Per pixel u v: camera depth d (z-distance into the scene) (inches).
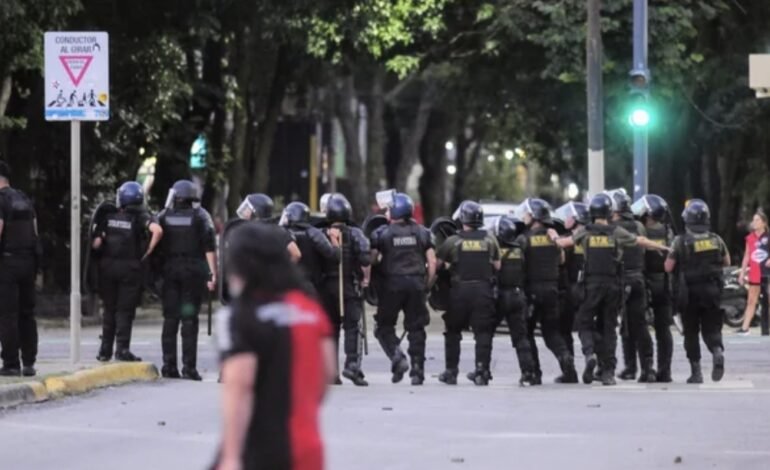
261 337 758.5
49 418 1749.5
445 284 2267.5
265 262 777.6
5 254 1968.5
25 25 3403.1
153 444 1556.3
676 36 4143.7
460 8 4613.7
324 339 776.9
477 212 2244.1
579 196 6865.2
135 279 2273.6
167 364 2266.2
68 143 4101.9
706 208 2262.6
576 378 2288.4
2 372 1994.3
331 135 7416.3
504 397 2032.5
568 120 4704.7
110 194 4116.6
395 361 2247.8
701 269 2247.8
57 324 3710.6
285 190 6958.7
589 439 1625.2
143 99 4042.8
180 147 4503.0
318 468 760.3
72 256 2160.4
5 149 3944.4
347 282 2202.3
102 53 2080.5
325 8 4165.8
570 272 2284.7
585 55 4158.5
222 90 4650.6
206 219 2251.5
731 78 4542.3
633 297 2292.1
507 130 5816.9
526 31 4242.1
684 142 4680.1
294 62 4894.2
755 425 1749.5
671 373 2466.8
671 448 1563.7
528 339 2267.5
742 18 4557.1
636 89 3543.3
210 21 4035.4
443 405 1925.4
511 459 1482.5
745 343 3085.6
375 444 1573.6
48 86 2082.9
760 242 3336.6
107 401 1924.2
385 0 4424.2
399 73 4635.8
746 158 5191.9
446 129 7347.4
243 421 755.4
